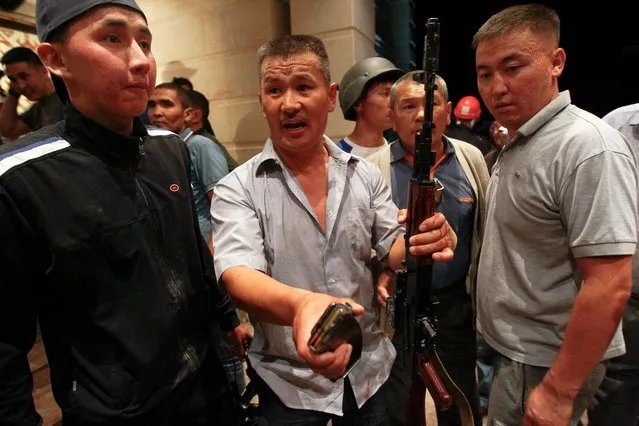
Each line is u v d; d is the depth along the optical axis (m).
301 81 0.95
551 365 1.00
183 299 0.94
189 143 2.04
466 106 3.61
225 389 1.08
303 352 0.57
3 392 0.76
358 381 1.04
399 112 1.47
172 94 2.25
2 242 0.75
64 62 0.80
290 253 0.99
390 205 1.11
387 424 1.12
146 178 0.92
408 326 0.90
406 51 3.87
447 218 1.43
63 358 0.85
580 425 1.79
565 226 0.96
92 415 0.83
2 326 0.77
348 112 2.01
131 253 0.85
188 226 0.98
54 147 0.82
